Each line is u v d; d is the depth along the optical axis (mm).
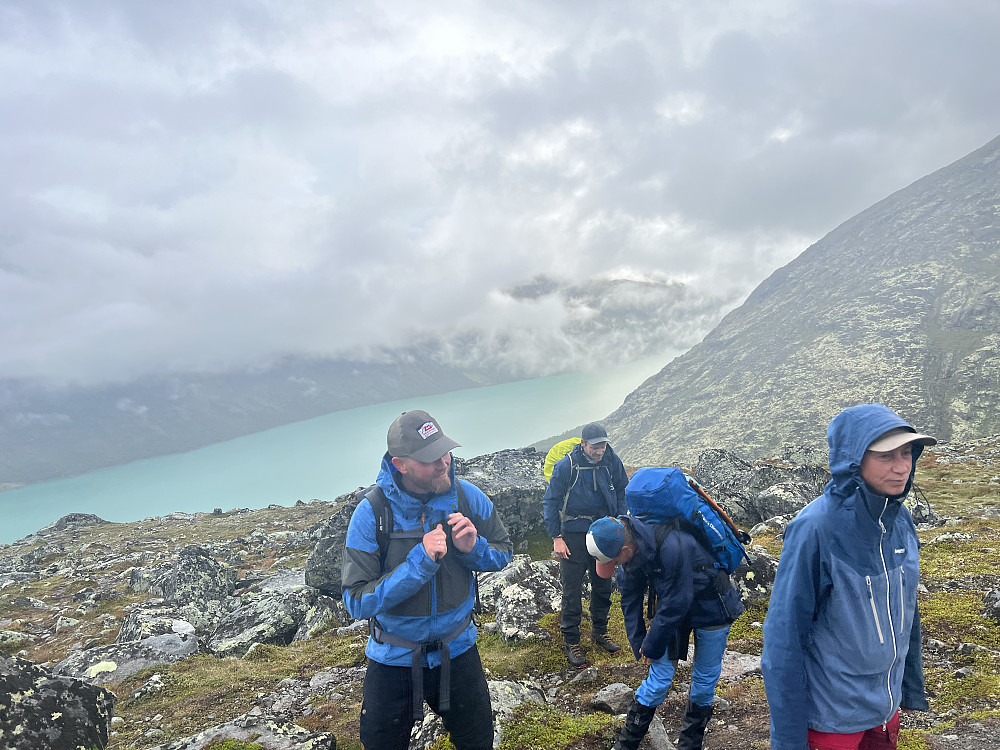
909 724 5375
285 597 13125
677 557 4238
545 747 5160
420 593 3697
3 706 4496
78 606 18812
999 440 42062
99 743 5020
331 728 6984
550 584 9945
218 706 8219
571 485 7453
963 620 7375
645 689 4691
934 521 17984
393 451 3752
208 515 45094
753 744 5172
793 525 2967
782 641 2885
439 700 3748
